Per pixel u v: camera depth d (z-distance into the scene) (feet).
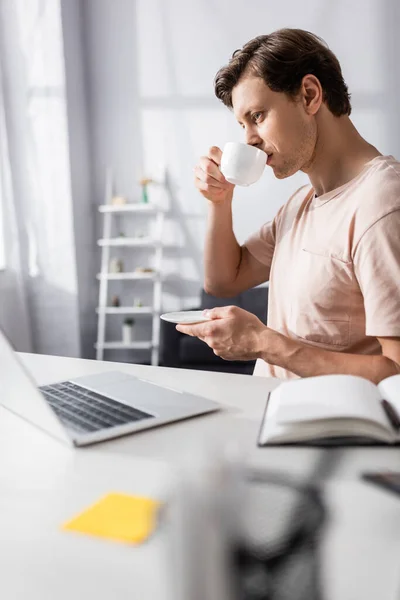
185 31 14.39
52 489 1.82
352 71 13.35
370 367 3.18
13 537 1.50
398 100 13.15
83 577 1.30
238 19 14.03
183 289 14.96
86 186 14.85
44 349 13.82
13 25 13.39
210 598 0.62
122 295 15.28
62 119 13.51
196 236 14.80
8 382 2.50
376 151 4.05
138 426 2.40
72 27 14.20
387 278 3.41
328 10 13.38
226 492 0.63
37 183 13.57
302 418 2.12
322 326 4.03
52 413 2.24
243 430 2.39
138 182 14.97
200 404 2.70
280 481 0.67
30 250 13.64
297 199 4.59
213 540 0.63
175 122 14.67
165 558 0.67
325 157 4.01
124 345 14.28
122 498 1.68
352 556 1.27
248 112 3.92
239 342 3.24
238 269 5.22
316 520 0.68
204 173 4.67
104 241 14.35
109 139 15.08
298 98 3.82
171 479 0.67
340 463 0.76
